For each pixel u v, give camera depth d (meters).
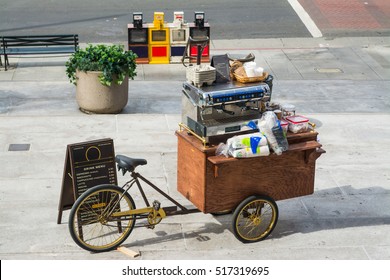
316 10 23.19
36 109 13.56
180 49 17.62
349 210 9.59
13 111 13.40
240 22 21.70
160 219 8.52
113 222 8.93
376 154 11.52
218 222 9.13
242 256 8.38
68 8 23.30
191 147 8.40
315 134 8.70
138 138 11.90
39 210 9.33
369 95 14.97
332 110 13.87
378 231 9.07
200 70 8.20
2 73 16.17
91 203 8.27
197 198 8.46
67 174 8.48
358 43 19.70
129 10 23.03
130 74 13.18
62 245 8.52
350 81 16.02
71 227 8.12
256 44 19.33
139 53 17.53
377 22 21.98
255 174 8.45
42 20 21.78
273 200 8.62
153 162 10.93
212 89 8.20
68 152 8.36
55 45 17.47
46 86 15.20
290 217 9.35
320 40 19.89
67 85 15.32
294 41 19.72
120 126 12.47
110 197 8.35
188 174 8.59
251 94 8.29
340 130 12.58
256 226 9.00
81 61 12.92
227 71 8.53
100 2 24.08
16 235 8.70
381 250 8.61
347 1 24.39
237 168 8.32
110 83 12.92
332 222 9.26
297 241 8.76
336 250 8.58
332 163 11.09
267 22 21.75
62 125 12.43
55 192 9.87
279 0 24.47
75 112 13.45
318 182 10.39
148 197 9.73
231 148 8.14
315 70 16.88
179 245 8.57
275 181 8.60
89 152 8.42
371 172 10.80
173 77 16.42
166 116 13.09
